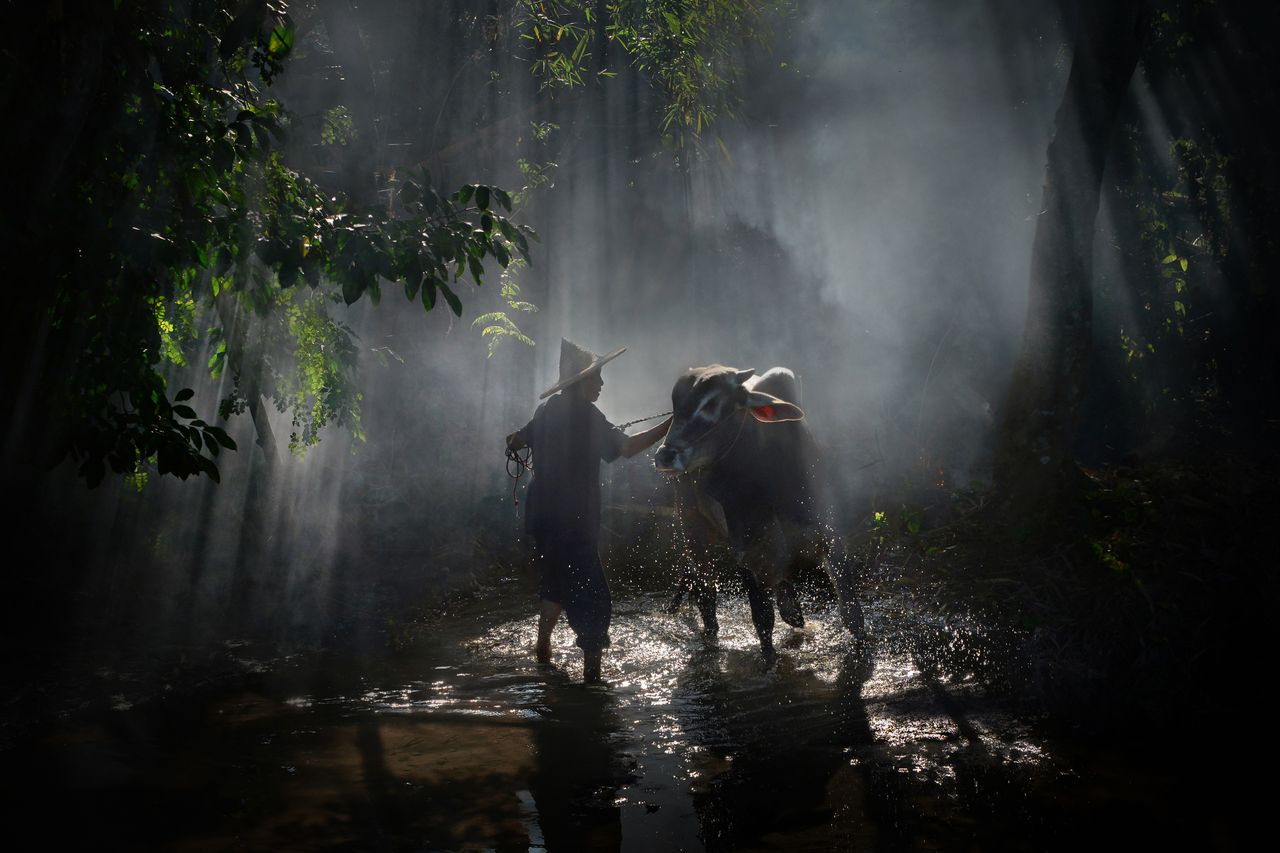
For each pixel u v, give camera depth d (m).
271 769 3.62
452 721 4.18
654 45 7.69
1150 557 5.66
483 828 3.12
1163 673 4.54
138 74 4.19
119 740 3.90
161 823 3.13
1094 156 6.55
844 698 4.43
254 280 4.92
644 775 3.57
